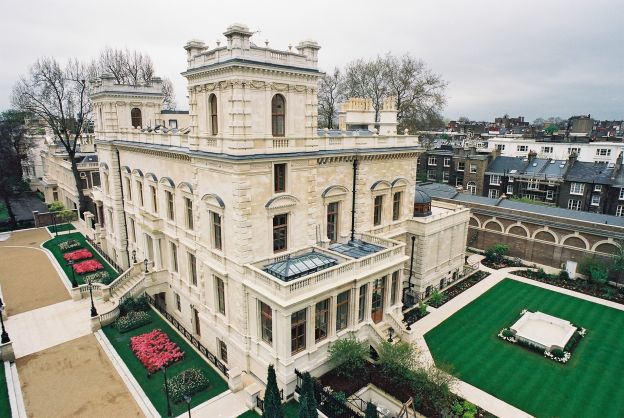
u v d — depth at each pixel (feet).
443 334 111.14
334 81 256.32
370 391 86.63
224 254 91.30
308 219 97.60
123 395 85.56
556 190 227.81
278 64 83.25
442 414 77.77
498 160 258.37
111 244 164.86
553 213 162.20
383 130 136.56
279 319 80.02
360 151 105.70
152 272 124.47
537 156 289.12
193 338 105.70
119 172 147.64
